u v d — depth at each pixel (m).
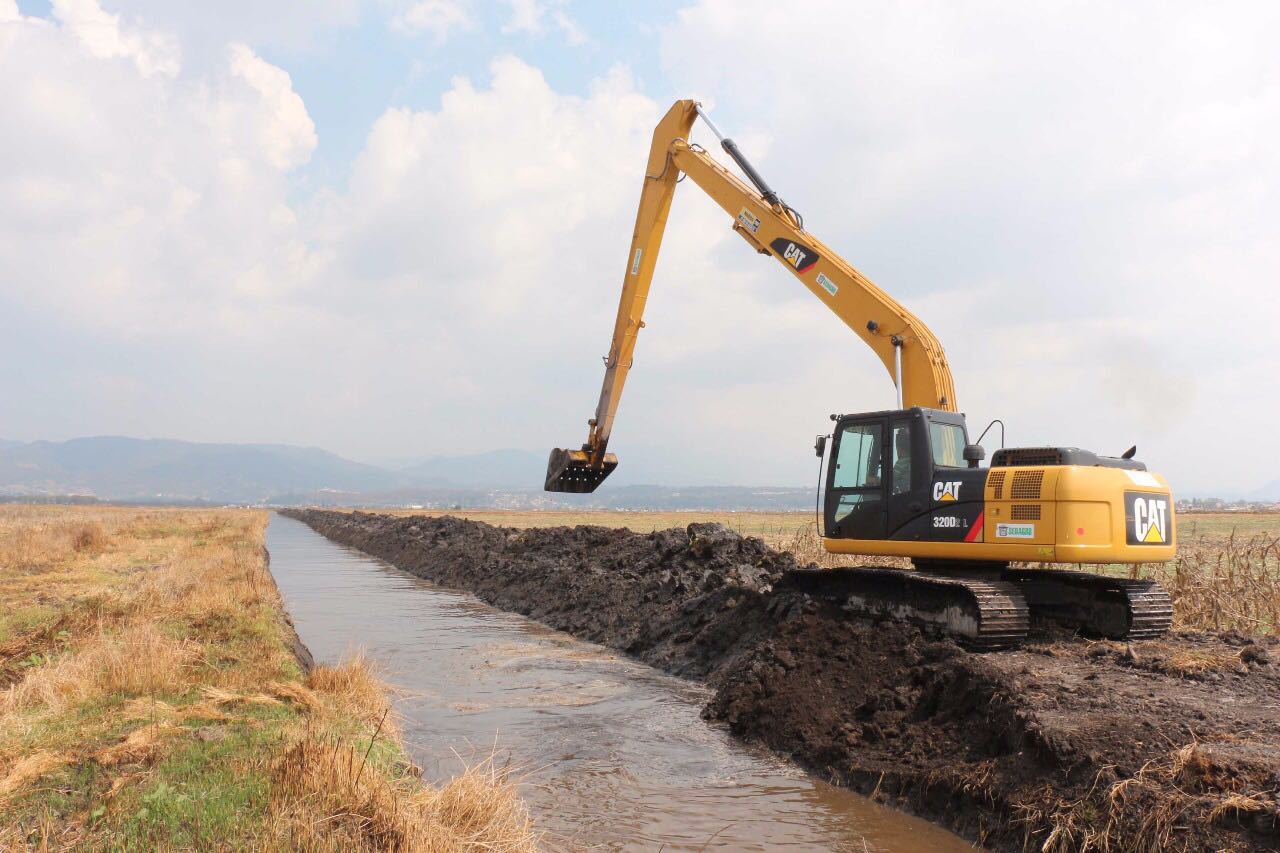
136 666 8.96
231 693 8.49
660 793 7.67
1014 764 6.86
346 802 5.56
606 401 19.23
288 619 15.95
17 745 6.75
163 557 24.42
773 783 8.01
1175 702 7.56
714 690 11.63
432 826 5.43
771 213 15.09
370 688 9.65
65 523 34.06
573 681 12.25
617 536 23.69
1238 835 5.29
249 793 5.77
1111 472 10.27
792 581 12.99
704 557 17.98
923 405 12.41
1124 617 10.84
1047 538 9.98
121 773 6.24
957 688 8.38
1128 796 5.88
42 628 11.82
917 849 6.48
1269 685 8.30
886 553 11.60
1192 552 16.58
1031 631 11.16
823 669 9.91
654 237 18.73
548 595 19.36
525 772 8.16
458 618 18.50
